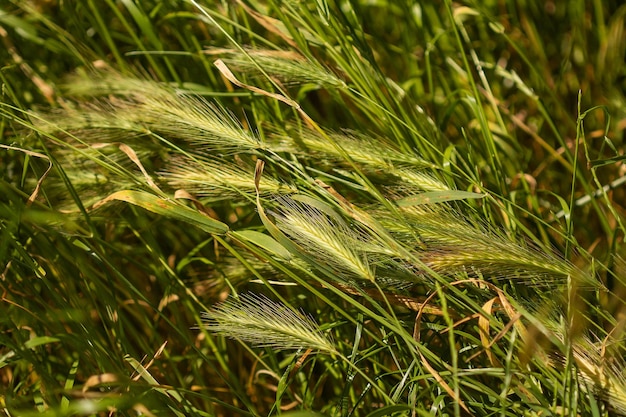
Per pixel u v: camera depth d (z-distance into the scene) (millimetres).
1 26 1002
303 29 951
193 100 854
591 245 928
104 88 900
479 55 1065
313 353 845
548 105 1030
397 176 861
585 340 784
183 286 874
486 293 818
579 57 1066
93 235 851
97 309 846
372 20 1079
